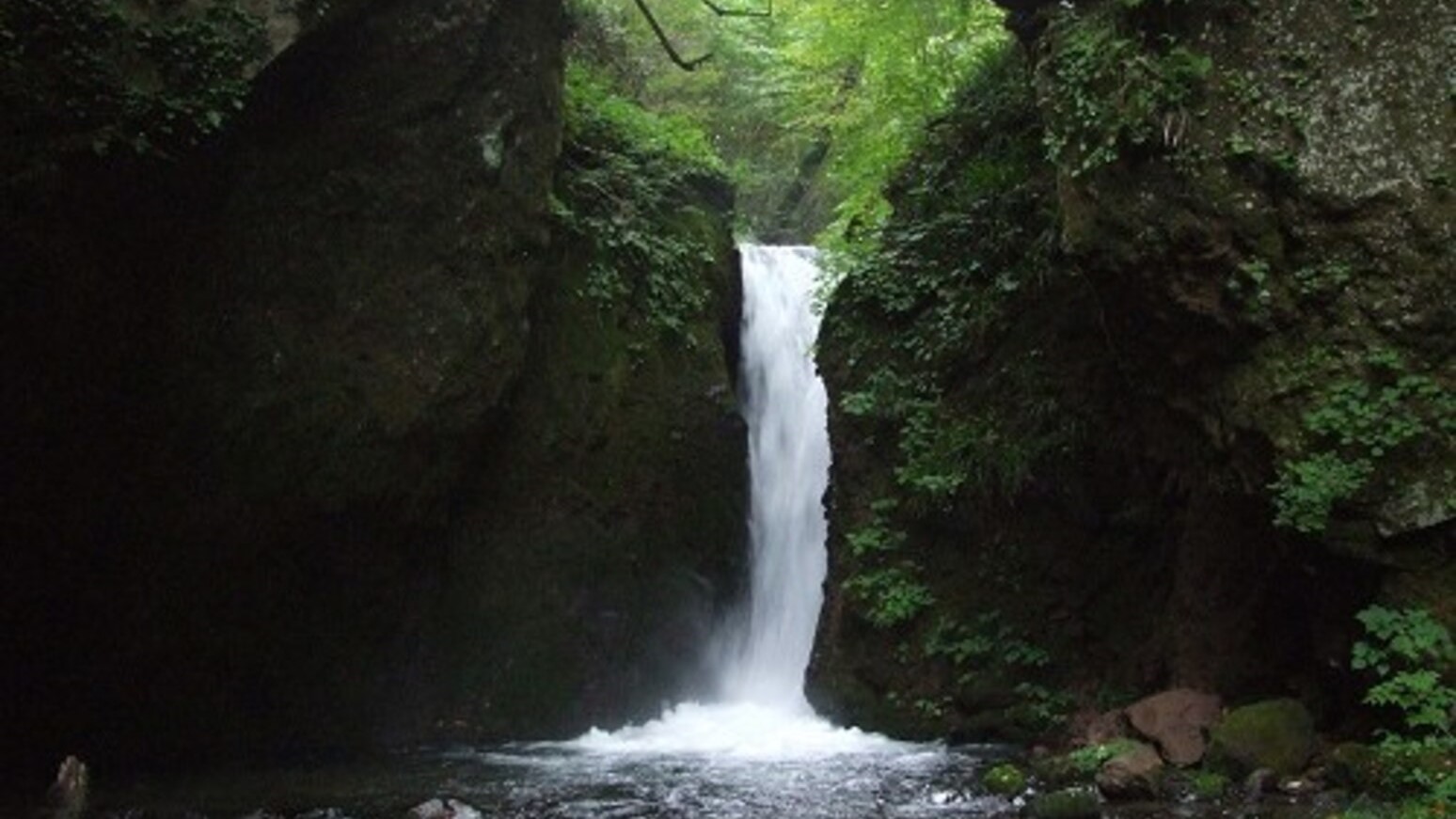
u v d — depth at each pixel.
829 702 12.74
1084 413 11.51
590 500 13.89
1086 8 10.16
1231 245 9.10
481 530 13.35
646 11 15.14
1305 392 8.71
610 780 10.13
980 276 12.91
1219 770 8.48
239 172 10.90
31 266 9.52
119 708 11.22
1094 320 11.49
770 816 8.39
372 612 12.54
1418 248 8.60
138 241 10.27
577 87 15.70
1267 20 9.29
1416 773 7.46
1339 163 8.87
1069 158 9.75
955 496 12.27
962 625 11.88
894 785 9.33
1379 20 9.01
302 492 11.63
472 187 12.36
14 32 9.06
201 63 9.91
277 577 11.83
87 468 10.52
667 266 15.03
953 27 16.03
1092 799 7.88
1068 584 11.55
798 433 15.77
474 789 9.81
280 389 11.38
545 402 13.81
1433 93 8.79
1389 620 8.06
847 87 18.86
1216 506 10.00
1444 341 8.44
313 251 11.49
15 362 9.79
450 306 12.28
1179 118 9.30
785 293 16.83
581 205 14.67
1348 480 8.34
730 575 14.98
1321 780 8.09
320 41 11.07
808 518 15.21
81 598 10.80
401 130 11.82
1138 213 9.40
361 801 9.40
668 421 14.57
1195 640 10.12
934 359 12.91
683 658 14.30
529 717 13.13
